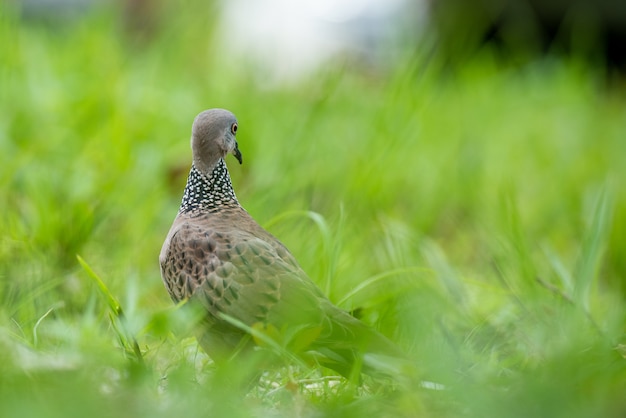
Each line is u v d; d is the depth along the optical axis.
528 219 13.54
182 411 6.50
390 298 9.11
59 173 11.55
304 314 7.45
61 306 9.16
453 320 9.59
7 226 10.46
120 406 6.50
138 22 19.11
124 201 11.56
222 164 8.49
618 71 23.97
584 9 22.94
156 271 10.88
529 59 22.02
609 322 9.30
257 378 7.54
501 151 16.17
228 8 19.23
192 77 16.23
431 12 20.59
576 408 6.52
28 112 13.33
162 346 8.58
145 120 13.89
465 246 12.83
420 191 13.82
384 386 7.52
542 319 9.04
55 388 6.59
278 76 17.52
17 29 15.05
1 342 7.02
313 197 12.05
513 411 6.58
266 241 8.15
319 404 7.17
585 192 14.33
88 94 13.69
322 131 13.78
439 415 6.82
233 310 7.59
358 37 19.95
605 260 12.30
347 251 10.84
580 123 18.02
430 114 15.84
